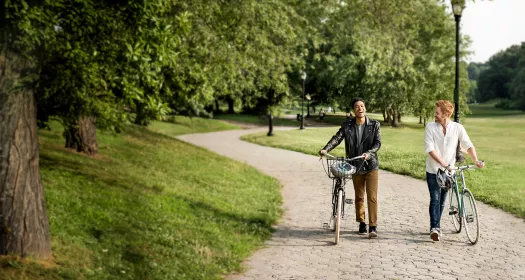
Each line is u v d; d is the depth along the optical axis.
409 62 19.81
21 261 5.53
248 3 13.83
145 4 6.93
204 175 15.00
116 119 9.44
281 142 31.06
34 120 5.80
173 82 13.12
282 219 10.13
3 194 5.55
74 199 8.39
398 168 17.73
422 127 39.75
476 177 15.33
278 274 6.67
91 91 8.36
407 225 9.42
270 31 15.68
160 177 13.20
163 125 42.06
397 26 19.38
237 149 27.28
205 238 7.92
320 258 7.38
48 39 5.94
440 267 6.93
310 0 18.95
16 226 5.61
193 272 6.48
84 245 6.59
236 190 13.20
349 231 9.01
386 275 6.59
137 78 7.61
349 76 37.31
